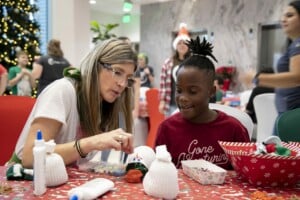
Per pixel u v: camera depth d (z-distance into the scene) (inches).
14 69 196.4
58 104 46.5
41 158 34.7
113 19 459.2
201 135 55.5
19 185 37.6
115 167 45.2
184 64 53.7
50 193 35.1
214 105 67.1
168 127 57.3
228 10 294.2
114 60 48.7
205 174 38.9
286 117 62.2
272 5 264.7
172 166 34.9
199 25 315.6
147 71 258.5
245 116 66.0
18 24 216.2
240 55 288.7
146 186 35.1
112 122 55.3
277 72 95.0
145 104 161.2
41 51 239.1
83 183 38.1
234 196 35.2
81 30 232.2
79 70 51.3
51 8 240.8
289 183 38.6
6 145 61.4
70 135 48.9
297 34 88.7
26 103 63.0
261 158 36.7
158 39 348.5
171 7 335.0
